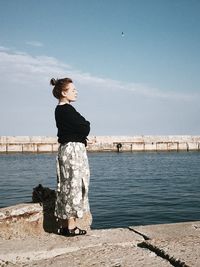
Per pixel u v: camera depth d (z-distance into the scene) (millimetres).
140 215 13281
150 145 73750
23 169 38000
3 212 4332
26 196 19094
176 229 4789
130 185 23891
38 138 68875
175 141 74938
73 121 4324
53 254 3895
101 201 16875
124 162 48906
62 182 4418
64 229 4480
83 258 3572
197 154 68188
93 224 11773
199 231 4684
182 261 3309
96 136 71750
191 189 21641
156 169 38250
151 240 4098
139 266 3303
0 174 32719
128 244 4230
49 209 4711
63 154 4359
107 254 3674
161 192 20219
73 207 4309
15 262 3682
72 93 4578
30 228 4496
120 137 72812
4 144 67500
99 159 55375
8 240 4246
